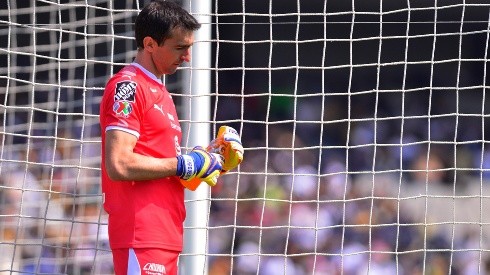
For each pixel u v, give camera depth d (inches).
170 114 674.8
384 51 2036.2
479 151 2074.3
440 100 2118.6
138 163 640.4
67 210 1259.8
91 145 1364.4
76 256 1226.0
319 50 2003.0
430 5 1414.9
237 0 1503.4
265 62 1994.3
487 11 1501.0
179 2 887.7
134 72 666.2
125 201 660.1
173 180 675.4
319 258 1691.7
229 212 1749.5
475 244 1791.3
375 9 1487.5
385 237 1752.0
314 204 1777.8
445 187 2001.7
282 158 1964.8
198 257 853.8
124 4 1245.7
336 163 1991.9
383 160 2009.1
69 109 1301.7
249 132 2018.9
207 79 870.4
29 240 1258.0
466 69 2084.2
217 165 673.0
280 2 1553.9
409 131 2101.4
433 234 1779.0
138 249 653.3
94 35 853.8
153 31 660.1
